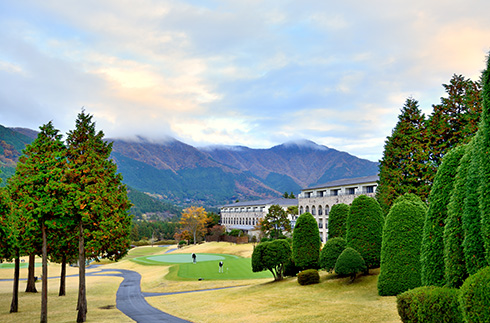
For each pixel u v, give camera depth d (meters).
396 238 23.50
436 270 13.46
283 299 28.20
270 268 38.47
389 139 41.69
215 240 115.12
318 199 88.00
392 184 39.03
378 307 21.02
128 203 33.56
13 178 27.30
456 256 12.22
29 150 26.55
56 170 25.69
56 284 51.59
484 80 11.26
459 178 12.76
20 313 29.72
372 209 31.19
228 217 164.38
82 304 26.05
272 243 38.84
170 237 184.62
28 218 25.23
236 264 59.97
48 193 25.67
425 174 36.91
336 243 32.44
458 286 12.11
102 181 27.94
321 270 39.38
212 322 23.81
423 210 23.67
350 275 30.89
